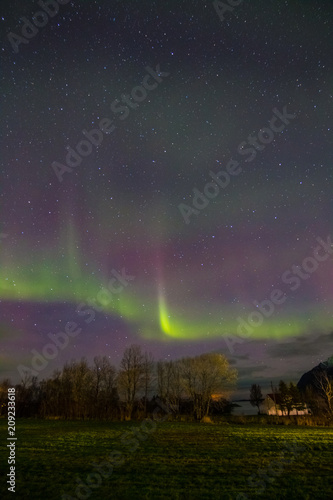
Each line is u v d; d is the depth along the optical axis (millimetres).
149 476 15344
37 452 21328
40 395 65875
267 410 76000
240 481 14555
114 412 58969
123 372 62906
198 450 22219
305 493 12945
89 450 22188
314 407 57312
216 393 55844
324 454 20609
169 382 59875
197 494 12797
